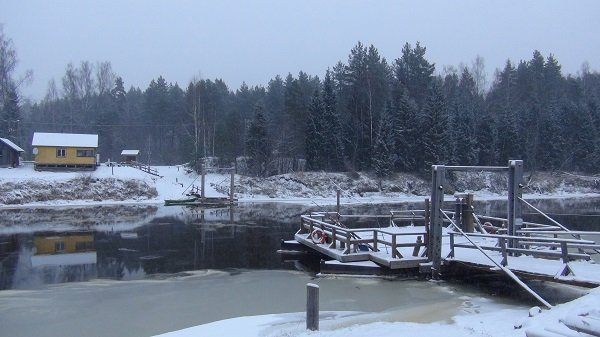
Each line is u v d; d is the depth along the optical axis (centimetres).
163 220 3481
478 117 7412
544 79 9575
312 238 2006
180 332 959
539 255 1368
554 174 7012
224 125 6788
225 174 6159
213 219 3566
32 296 1459
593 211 4288
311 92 7506
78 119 9125
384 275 1580
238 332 938
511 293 1355
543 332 571
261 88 9906
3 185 4547
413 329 859
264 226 3170
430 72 7525
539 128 7200
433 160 6212
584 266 1230
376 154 6194
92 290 1533
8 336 1103
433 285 1465
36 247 2359
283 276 1723
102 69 9819
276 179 5853
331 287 1470
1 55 7100
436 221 1522
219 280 1669
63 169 5497
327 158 6275
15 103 7194
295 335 841
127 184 5050
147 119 9381
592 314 552
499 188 6500
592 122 7325
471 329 874
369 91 6550
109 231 2908
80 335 1107
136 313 1279
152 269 1858
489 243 1717
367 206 4800
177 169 6425
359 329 872
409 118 6384
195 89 6906
